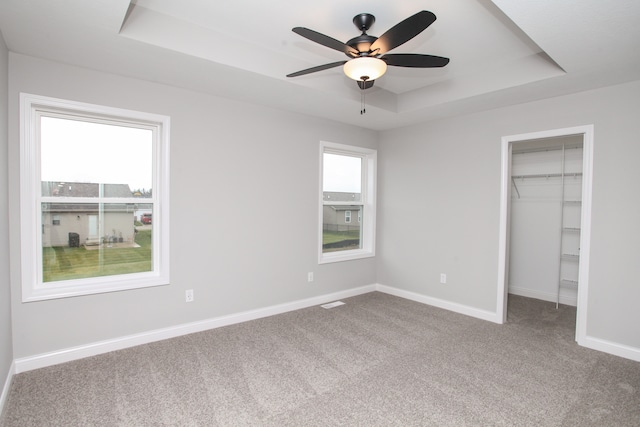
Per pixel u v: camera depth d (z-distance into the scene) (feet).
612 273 9.55
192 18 7.72
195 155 10.49
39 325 8.28
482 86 10.36
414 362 8.91
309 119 13.24
